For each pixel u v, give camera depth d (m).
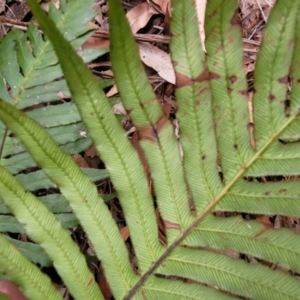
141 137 0.27
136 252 0.29
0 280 0.35
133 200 0.28
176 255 0.28
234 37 0.25
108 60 0.51
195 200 0.28
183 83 0.26
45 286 0.28
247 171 0.27
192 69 0.25
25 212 0.27
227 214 0.44
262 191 0.27
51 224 0.27
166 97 0.51
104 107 0.26
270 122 0.26
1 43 0.39
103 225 0.28
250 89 0.51
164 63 0.51
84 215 0.28
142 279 0.29
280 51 0.25
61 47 0.23
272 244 0.27
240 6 0.54
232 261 0.27
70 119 0.38
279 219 0.47
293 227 0.47
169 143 0.27
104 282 0.44
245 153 0.27
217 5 0.24
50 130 0.38
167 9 0.51
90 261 0.40
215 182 0.27
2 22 0.51
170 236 0.28
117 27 0.23
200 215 0.28
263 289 0.27
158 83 0.52
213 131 0.27
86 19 0.38
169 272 0.28
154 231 0.28
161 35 0.52
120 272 0.29
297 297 0.26
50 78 0.38
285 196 0.26
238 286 0.27
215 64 0.25
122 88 0.25
